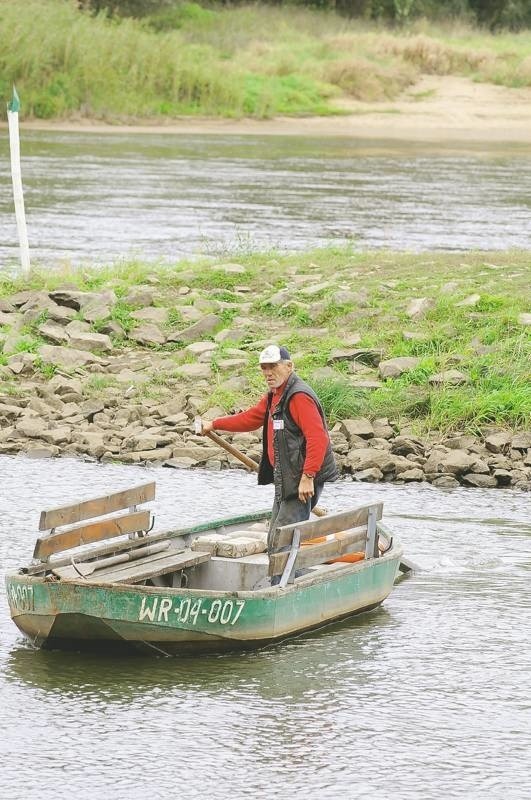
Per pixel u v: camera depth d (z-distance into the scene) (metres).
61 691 24.52
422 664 26.03
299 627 27.11
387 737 22.88
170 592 25.36
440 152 120.94
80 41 136.62
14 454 40.88
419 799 20.78
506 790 21.11
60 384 44.91
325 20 183.75
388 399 43.56
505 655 26.56
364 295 51.03
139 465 40.22
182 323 50.78
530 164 112.69
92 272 57.50
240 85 145.62
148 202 84.50
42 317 50.75
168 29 166.00
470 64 166.12
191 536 29.72
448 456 40.00
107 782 21.20
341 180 98.06
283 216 79.12
